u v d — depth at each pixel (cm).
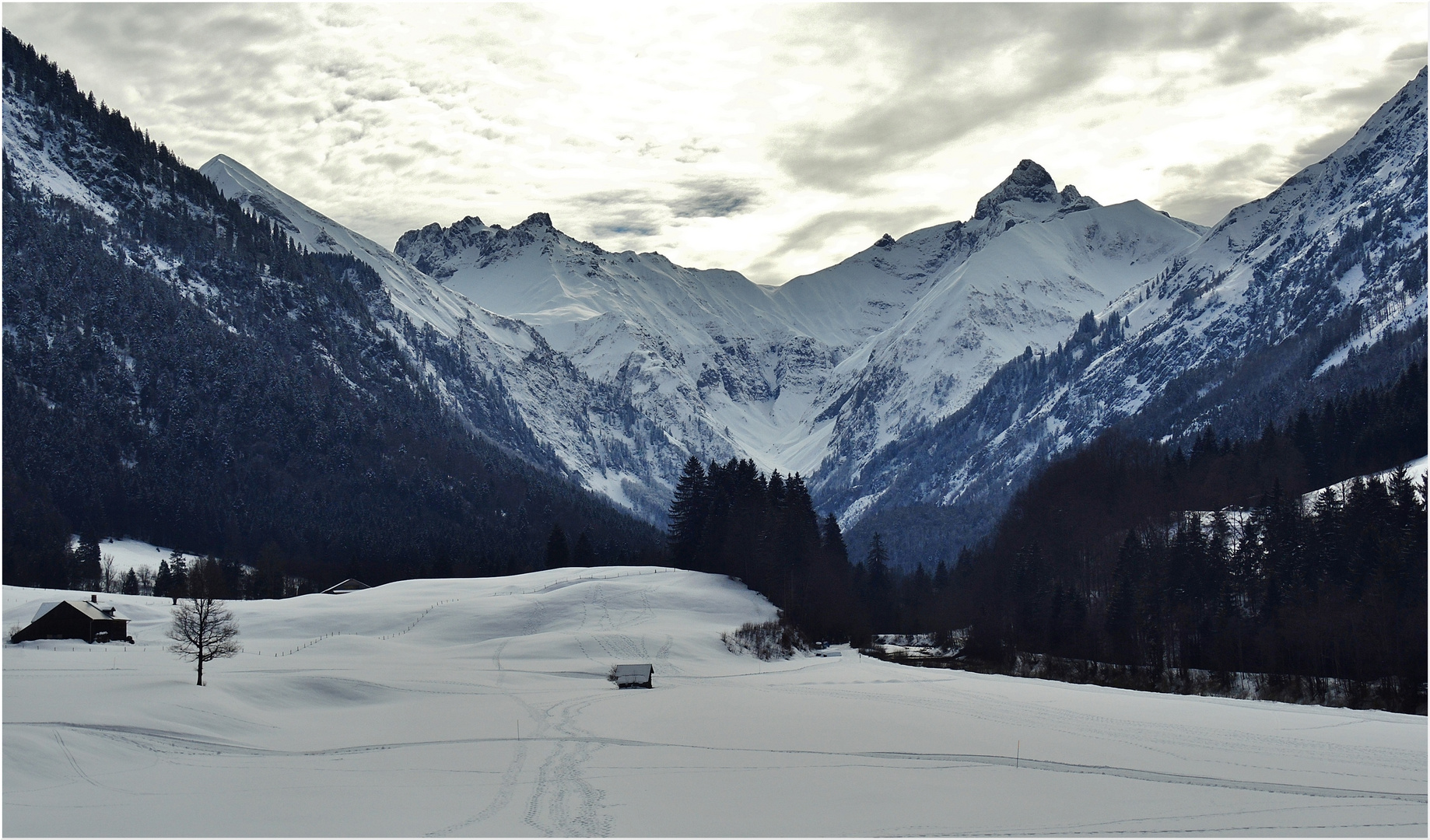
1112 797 5791
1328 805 5622
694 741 7494
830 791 5906
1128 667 12475
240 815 5228
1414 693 10006
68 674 9119
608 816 5288
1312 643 11288
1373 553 12406
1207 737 7725
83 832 4888
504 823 5131
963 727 8106
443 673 10838
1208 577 13288
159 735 7075
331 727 7975
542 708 9012
